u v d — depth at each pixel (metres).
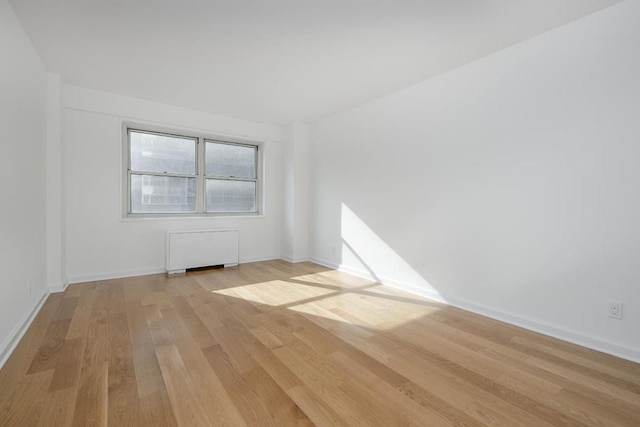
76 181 3.65
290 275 4.27
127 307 2.93
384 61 2.90
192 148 4.71
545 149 2.40
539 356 2.09
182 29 2.39
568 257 2.31
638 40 1.97
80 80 3.42
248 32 2.43
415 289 3.46
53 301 3.04
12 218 2.16
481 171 2.82
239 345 2.21
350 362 2.00
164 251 4.33
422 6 2.09
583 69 2.20
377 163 3.94
